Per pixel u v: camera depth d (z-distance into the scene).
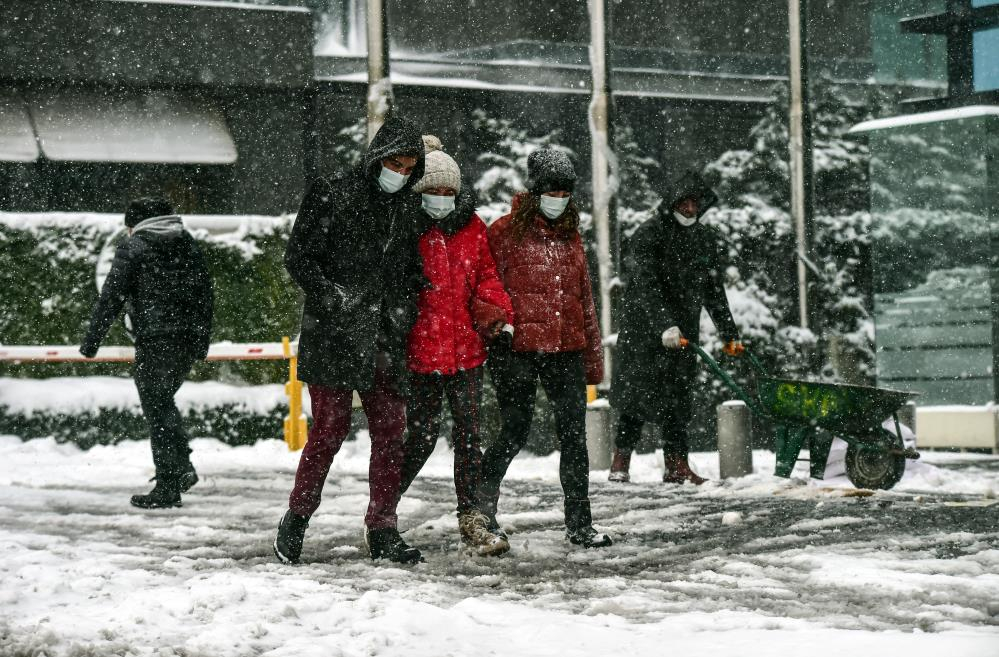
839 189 39.09
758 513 16.78
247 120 35.78
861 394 20.06
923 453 29.47
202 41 34.88
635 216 32.81
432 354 13.48
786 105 38.97
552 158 14.09
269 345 27.94
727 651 8.80
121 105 34.59
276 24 35.53
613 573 12.27
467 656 8.88
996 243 30.44
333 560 13.05
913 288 31.50
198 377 29.16
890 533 14.89
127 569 12.42
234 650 8.94
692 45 42.81
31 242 28.55
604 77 29.67
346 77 38.25
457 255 13.72
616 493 19.67
